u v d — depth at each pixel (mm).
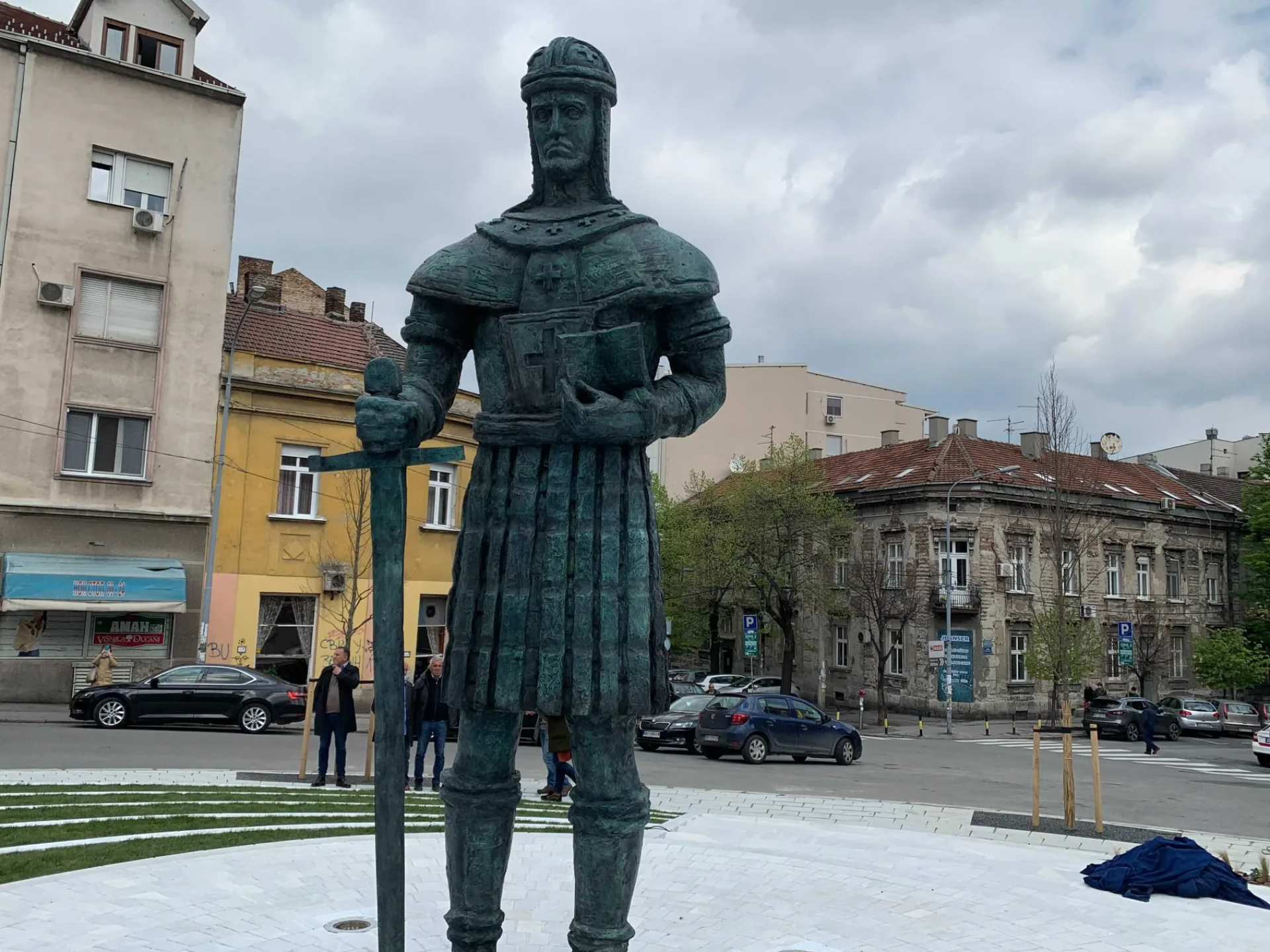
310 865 6004
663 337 3730
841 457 45906
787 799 12828
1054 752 24266
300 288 32406
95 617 21562
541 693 3369
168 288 22547
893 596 35500
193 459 22625
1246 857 9992
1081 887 6219
